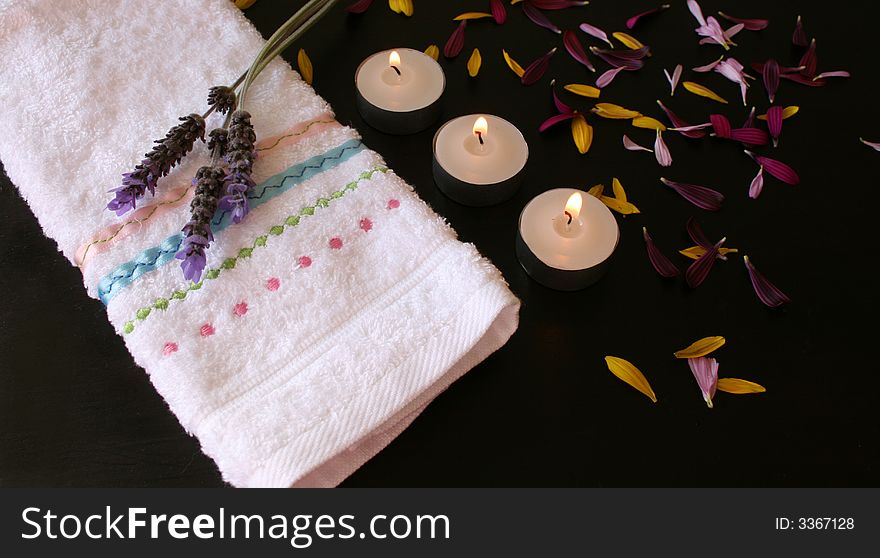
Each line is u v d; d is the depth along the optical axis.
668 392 0.66
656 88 0.84
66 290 0.69
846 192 0.78
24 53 0.76
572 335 0.68
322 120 0.75
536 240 0.69
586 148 0.78
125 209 0.67
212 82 0.76
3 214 0.73
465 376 0.66
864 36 0.88
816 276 0.73
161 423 0.63
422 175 0.76
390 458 0.63
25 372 0.65
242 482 0.58
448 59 0.84
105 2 0.79
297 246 0.67
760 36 0.88
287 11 0.87
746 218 0.76
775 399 0.66
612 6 0.89
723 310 0.70
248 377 0.62
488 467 0.63
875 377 0.68
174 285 0.65
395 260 0.67
